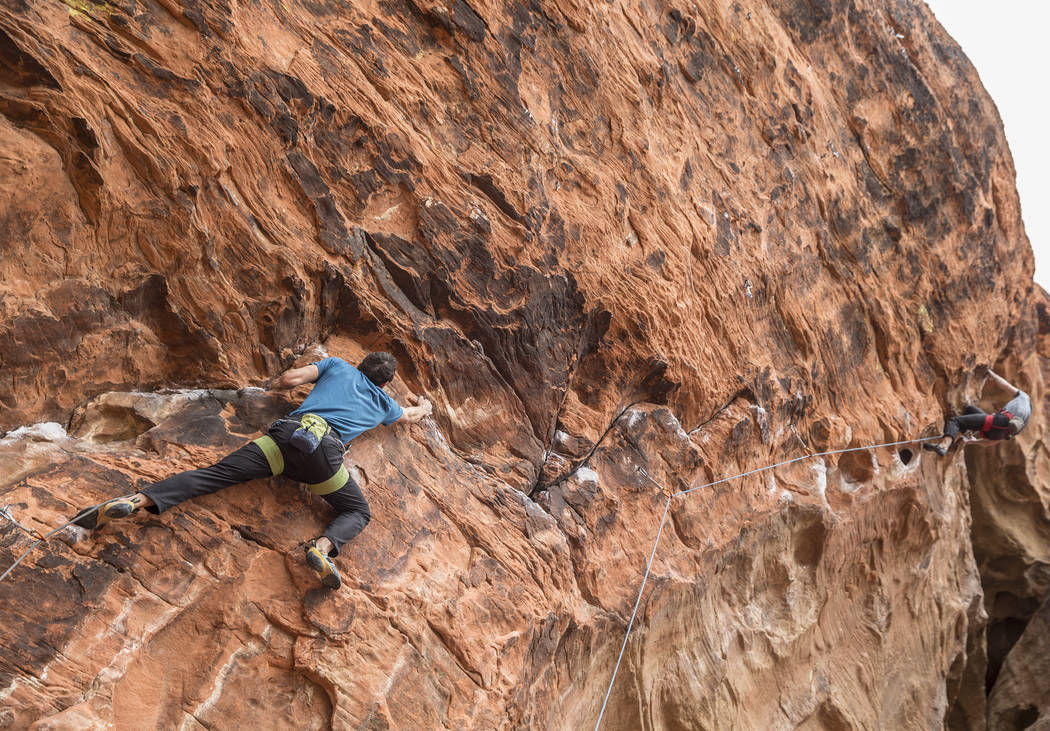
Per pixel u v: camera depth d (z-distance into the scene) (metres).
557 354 5.93
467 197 5.52
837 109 9.77
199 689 3.72
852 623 9.52
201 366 4.46
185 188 4.28
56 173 3.88
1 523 3.49
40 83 3.85
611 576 5.93
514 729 4.75
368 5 5.43
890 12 10.68
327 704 3.97
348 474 4.27
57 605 3.48
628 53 6.98
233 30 4.58
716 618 7.35
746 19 8.53
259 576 4.03
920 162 10.46
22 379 3.83
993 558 13.32
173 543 3.88
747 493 7.56
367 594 4.29
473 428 5.48
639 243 6.63
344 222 4.94
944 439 10.80
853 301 9.40
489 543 5.00
